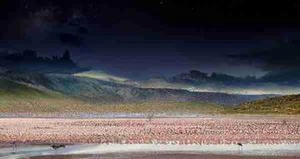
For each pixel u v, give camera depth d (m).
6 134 63.41
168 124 95.69
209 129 76.62
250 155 40.91
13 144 47.91
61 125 90.62
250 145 49.28
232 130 73.50
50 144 48.94
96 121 112.50
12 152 42.09
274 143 51.25
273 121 110.75
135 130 73.81
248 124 94.50
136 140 54.72
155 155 40.94
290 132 67.94
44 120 121.31
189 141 53.47
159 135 62.84
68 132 68.38
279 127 82.00
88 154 41.19
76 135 62.34
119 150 44.28
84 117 152.88
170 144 50.16
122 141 53.34
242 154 41.62
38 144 48.84
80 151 43.22
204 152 43.22
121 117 152.25
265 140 54.88
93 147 46.66
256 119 127.38
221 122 105.56
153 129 76.94
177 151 43.94
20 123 100.38
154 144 50.00
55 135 62.06
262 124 94.19
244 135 62.56
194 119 128.75
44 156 39.59
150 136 60.94
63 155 40.44
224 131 70.88
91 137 58.81
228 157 39.62
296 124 93.81
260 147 47.28
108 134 64.44
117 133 66.62
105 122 105.94
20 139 55.19
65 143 50.31
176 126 86.94
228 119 128.25
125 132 68.81
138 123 100.56
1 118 139.62
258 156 40.19
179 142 52.19
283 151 43.78
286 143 51.28
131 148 46.03
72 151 43.12
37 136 60.16
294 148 46.25
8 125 90.56
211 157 39.62
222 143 51.28
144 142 52.19
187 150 44.72
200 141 53.59
